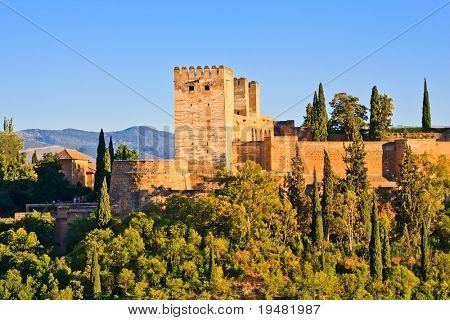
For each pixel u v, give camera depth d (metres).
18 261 107.94
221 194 119.12
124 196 130.25
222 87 138.25
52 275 103.62
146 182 129.62
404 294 104.75
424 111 174.50
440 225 124.50
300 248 114.19
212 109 138.38
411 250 120.00
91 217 124.31
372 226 109.56
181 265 102.94
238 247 109.94
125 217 123.69
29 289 101.56
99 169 150.88
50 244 124.25
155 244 108.75
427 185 131.88
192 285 101.50
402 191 126.44
